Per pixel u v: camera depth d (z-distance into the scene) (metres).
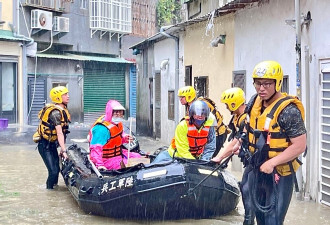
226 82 12.67
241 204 8.42
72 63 29.53
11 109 26.23
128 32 34.22
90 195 7.64
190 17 18.89
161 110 18.36
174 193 7.11
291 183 4.97
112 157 8.41
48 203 8.65
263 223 5.25
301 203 8.17
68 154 9.77
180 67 16.28
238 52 11.86
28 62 26.98
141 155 9.61
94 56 32.09
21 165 12.84
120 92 32.81
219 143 8.70
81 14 31.28
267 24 10.25
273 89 4.80
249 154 5.02
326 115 7.83
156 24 38.66
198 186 7.10
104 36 32.97
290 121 4.72
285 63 9.50
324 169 7.95
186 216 7.40
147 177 7.23
